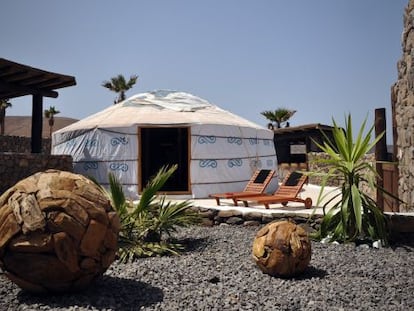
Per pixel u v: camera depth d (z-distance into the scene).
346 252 5.30
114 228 3.37
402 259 4.93
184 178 14.48
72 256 3.07
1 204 3.19
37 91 11.83
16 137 22.25
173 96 13.59
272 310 3.12
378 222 5.75
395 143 7.63
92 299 3.25
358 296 3.49
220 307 3.17
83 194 3.25
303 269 4.18
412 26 6.54
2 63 9.09
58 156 10.87
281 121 34.78
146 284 3.80
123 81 38.88
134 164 10.73
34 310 2.97
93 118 12.59
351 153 6.02
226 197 8.41
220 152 11.16
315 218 6.80
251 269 4.45
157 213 5.91
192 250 5.50
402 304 3.30
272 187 13.23
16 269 3.07
